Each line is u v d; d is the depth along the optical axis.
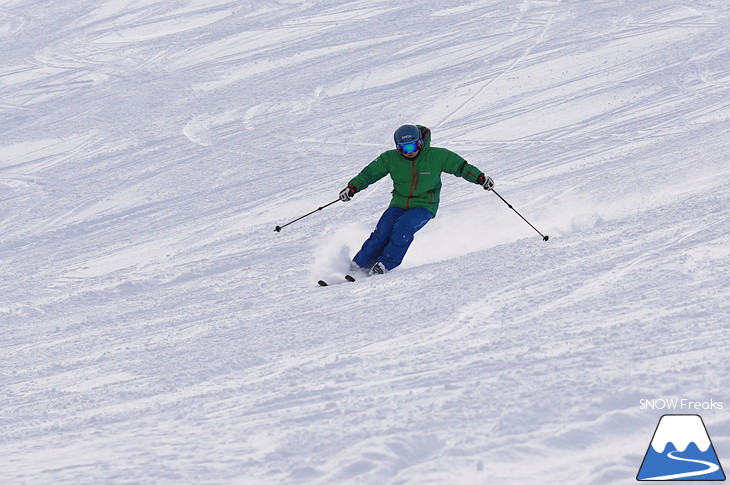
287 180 48.19
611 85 60.78
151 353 17.86
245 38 89.38
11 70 87.19
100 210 47.22
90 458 9.72
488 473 7.79
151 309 24.91
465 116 58.69
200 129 63.03
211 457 9.17
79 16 105.50
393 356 13.63
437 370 12.09
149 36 95.06
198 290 27.05
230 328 19.33
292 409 11.05
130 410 12.66
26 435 12.05
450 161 26.23
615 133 49.62
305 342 16.06
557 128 52.84
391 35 83.19
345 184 45.78
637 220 23.95
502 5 88.62
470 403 9.98
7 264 38.62
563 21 81.00
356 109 63.56
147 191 49.66
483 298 17.53
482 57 72.81
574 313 14.73
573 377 10.43
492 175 43.84
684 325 12.52
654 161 38.91
